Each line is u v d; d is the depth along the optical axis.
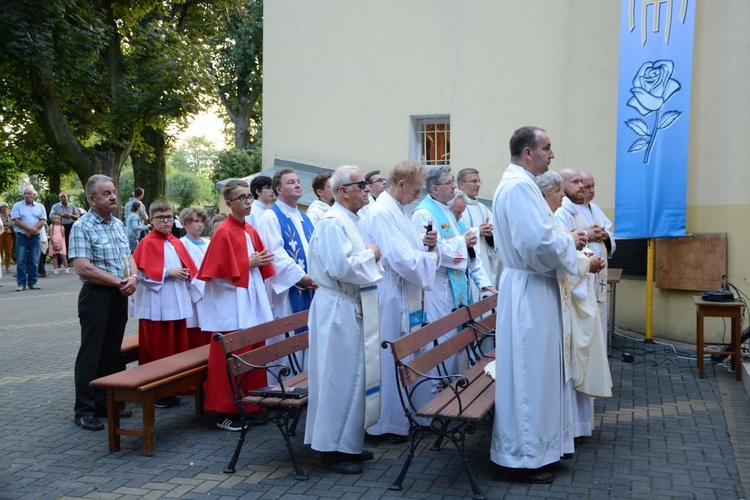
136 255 6.49
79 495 4.35
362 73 11.33
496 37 10.47
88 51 18.98
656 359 8.19
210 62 24.58
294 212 6.57
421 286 5.30
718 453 5.03
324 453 4.78
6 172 28.80
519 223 4.38
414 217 6.01
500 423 4.49
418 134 11.27
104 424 5.86
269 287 6.38
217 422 5.86
